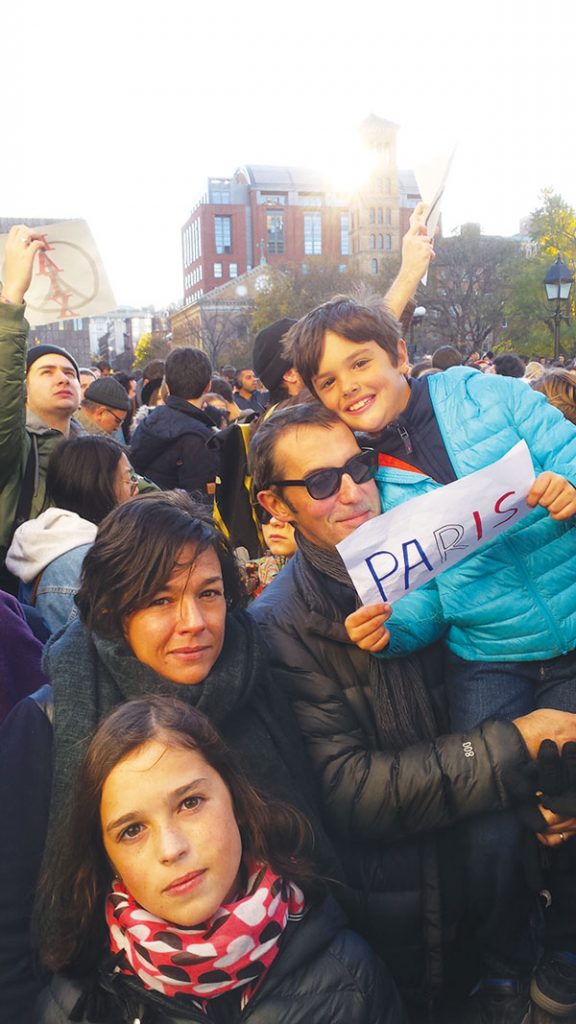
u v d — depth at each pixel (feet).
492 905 6.11
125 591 5.03
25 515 10.30
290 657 5.98
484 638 6.04
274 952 4.75
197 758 4.62
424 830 5.76
